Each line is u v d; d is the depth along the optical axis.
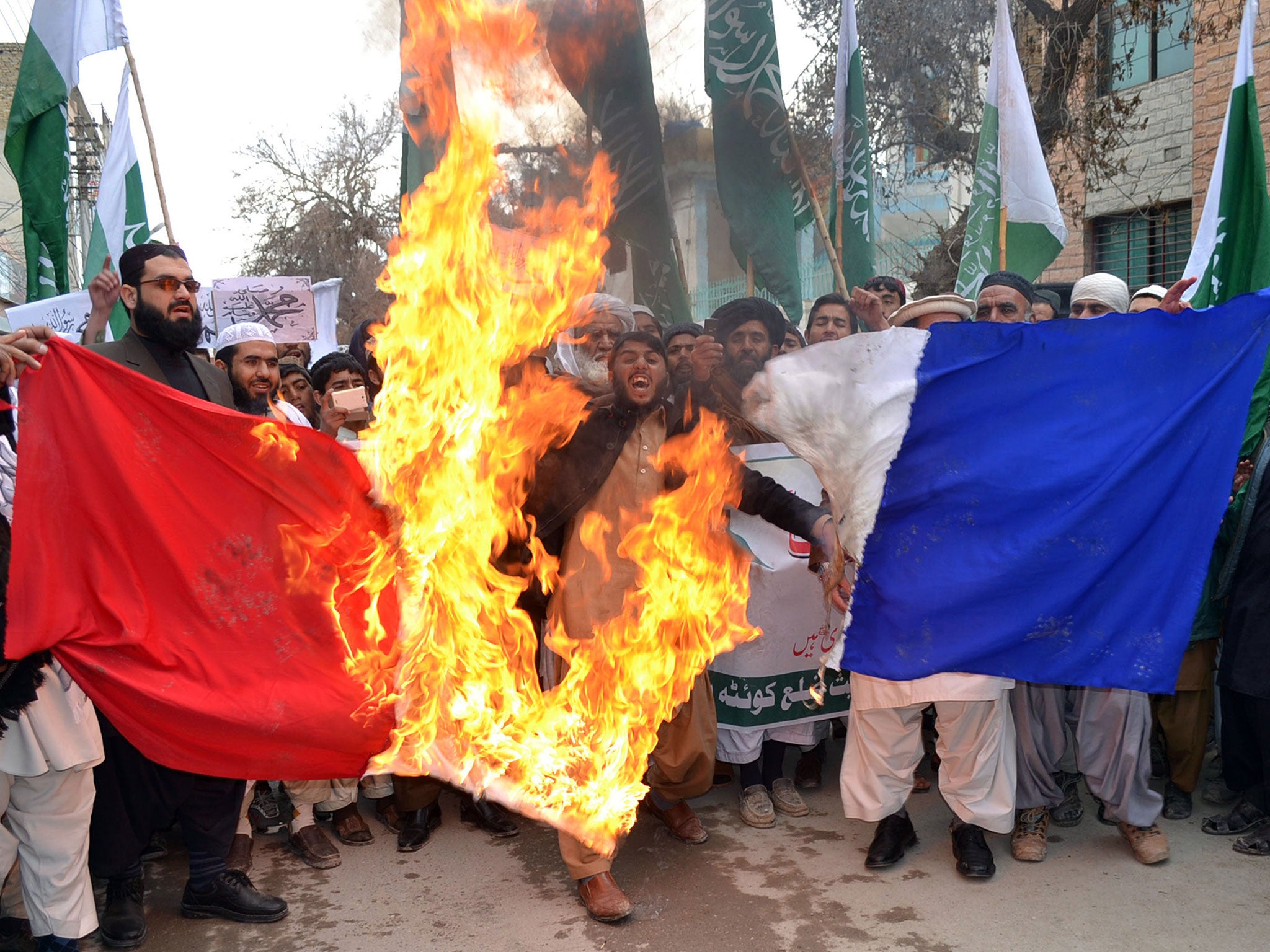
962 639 3.45
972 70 9.39
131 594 3.18
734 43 5.25
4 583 3.16
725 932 3.44
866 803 3.87
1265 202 5.02
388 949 3.41
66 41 6.32
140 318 3.78
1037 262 5.91
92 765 3.29
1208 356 3.43
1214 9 11.28
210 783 3.58
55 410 3.14
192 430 3.29
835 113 5.81
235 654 3.28
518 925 3.54
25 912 3.67
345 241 15.61
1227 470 3.38
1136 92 12.29
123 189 6.93
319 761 3.37
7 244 25.09
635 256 4.95
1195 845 4.03
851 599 3.52
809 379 3.51
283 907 3.65
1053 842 4.10
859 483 3.49
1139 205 12.26
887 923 3.46
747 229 5.32
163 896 3.86
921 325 4.33
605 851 3.59
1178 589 3.39
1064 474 3.42
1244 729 4.20
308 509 3.40
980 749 3.71
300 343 6.49
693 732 3.82
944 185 10.15
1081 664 3.43
